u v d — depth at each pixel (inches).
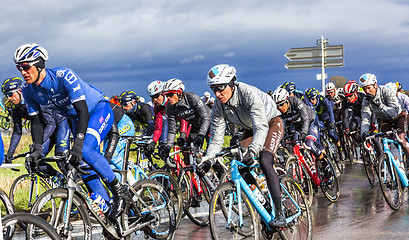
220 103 152.3
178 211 173.5
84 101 130.3
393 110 229.6
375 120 317.7
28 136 463.5
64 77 129.5
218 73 141.6
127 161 158.2
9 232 120.2
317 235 167.5
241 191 144.1
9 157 201.5
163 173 171.6
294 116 255.0
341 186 283.6
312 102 358.6
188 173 193.9
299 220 159.3
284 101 222.1
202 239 168.6
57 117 206.2
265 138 148.9
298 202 160.4
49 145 211.0
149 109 291.0
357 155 414.6
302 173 231.8
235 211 145.4
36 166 133.6
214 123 156.7
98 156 135.2
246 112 150.4
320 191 269.3
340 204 226.7
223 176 180.7
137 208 152.7
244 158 137.2
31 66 125.3
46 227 110.0
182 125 225.0
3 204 151.2
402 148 232.4
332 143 368.2
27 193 202.7
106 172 136.0
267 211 147.9
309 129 261.1
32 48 125.3
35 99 139.3
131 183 164.9
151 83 227.5
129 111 293.1
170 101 211.2
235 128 497.7
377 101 232.8
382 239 157.9
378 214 199.2
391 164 212.4
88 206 135.6
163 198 165.3
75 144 123.6
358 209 212.1
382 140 222.8
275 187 142.9
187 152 208.8
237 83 147.6
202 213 203.0
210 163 188.5
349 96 311.7
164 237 164.6
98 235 151.0
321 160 234.4
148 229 159.5
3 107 225.9
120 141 166.9
